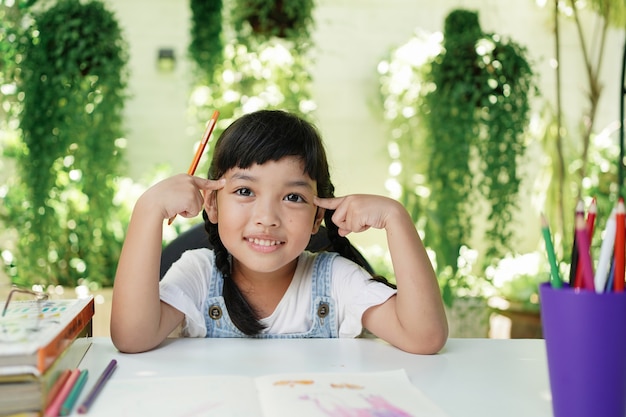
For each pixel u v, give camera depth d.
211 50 2.89
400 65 3.38
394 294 1.02
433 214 2.65
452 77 2.54
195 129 3.37
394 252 0.98
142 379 0.76
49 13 2.42
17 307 0.84
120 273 0.93
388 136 3.52
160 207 0.95
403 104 3.31
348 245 1.24
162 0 3.46
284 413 0.64
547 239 0.63
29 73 2.40
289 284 1.13
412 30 3.58
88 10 2.45
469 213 2.70
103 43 2.44
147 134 3.46
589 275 0.60
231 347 0.95
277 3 2.64
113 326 0.92
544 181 3.13
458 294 2.82
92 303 0.94
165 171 3.43
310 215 1.01
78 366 0.83
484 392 0.75
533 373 0.83
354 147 3.55
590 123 3.12
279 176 0.97
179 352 0.92
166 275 1.10
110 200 2.62
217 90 2.84
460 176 2.58
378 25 3.58
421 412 0.66
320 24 3.54
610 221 0.61
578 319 0.59
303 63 2.83
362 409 0.66
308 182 1.00
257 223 0.97
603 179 3.14
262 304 1.12
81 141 2.48
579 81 3.61
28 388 0.62
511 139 2.53
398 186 3.43
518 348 0.97
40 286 2.47
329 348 0.95
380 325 1.01
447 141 2.58
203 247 1.28
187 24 3.48
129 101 3.44
